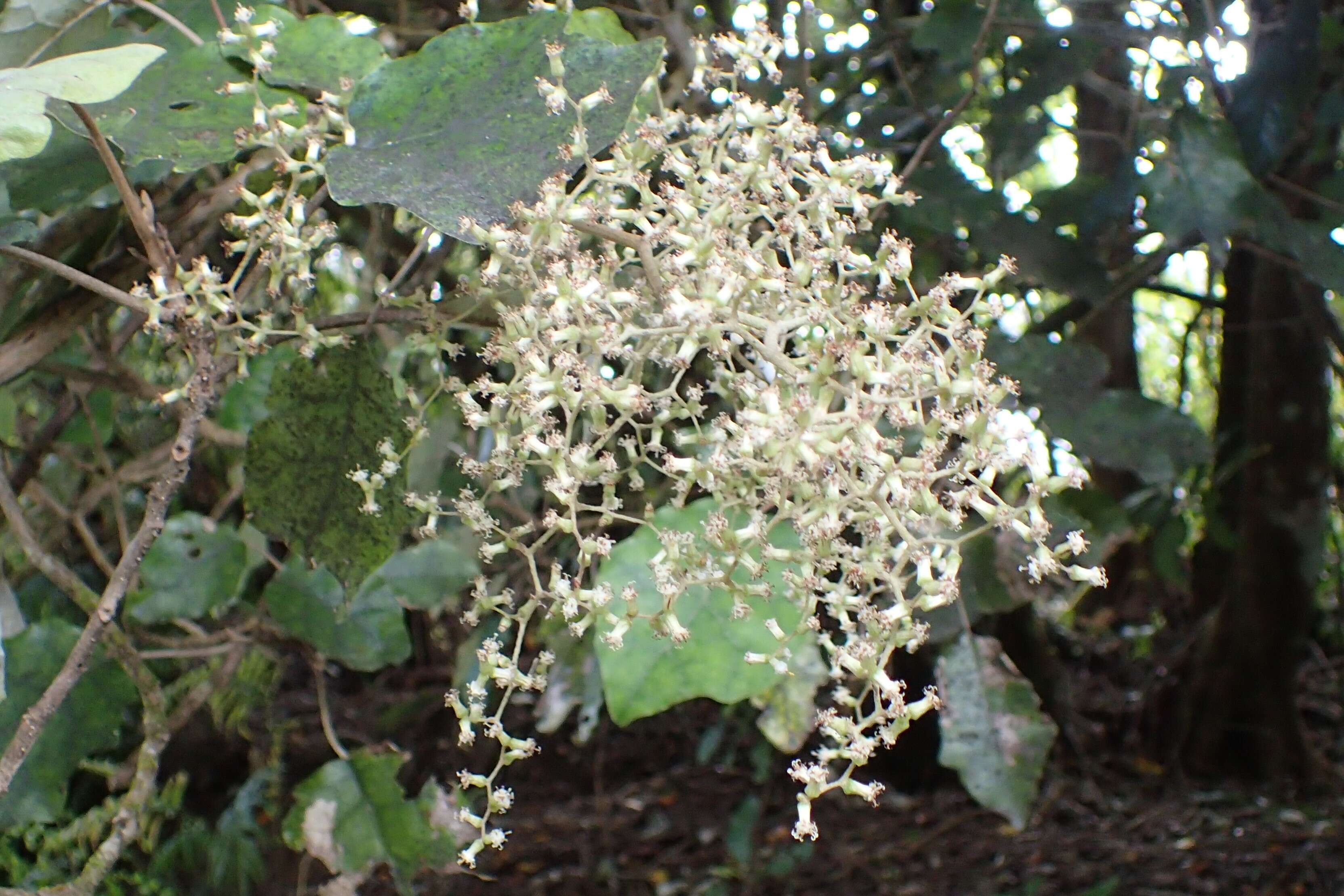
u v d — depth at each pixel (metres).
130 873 1.42
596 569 0.78
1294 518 1.68
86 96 0.50
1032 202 0.83
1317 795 1.90
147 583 0.75
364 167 0.54
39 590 0.91
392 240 0.81
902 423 0.51
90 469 0.84
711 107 0.77
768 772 1.77
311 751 1.66
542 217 0.53
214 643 0.82
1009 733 0.66
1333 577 2.09
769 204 0.57
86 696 0.66
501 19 0.79
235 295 0.61
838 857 1.74
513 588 0.84
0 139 0.49
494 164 0.54
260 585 0.94
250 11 0.57
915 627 0.52
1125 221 0.88
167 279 0.57
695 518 0.58
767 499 0.52
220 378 0.63
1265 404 1.74
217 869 1.41
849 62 0.93
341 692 2.48
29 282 0.66
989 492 0.51
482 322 0.63
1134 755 2.04
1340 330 0.97
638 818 1.96
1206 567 2.04
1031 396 0.70
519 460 0.55
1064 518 0.68
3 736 0.65
